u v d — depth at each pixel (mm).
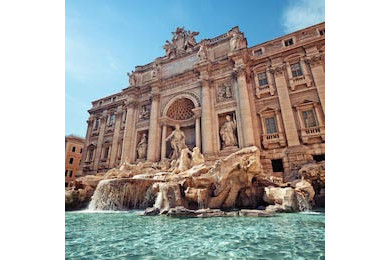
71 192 17906
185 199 12859
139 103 32375
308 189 13969
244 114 22438
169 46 33188
